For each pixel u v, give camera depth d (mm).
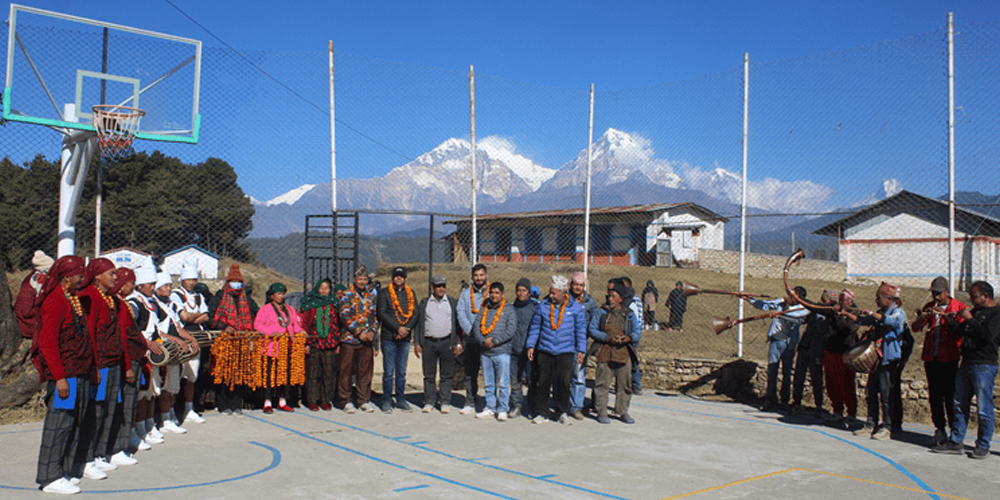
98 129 8711
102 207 9906
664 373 11242
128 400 5996
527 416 8836
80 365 5148
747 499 5281
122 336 5742
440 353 8961
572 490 5438
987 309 6691
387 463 6199
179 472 5758
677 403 9969
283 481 5535
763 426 8297
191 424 7797
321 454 6504
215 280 14047
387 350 9000
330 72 10195
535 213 17391
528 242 19984
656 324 16312
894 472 6176
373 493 5246
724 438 7566
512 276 19703
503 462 6324
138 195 10141
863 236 22047
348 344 8812
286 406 8852
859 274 22359
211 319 8406
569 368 8328
